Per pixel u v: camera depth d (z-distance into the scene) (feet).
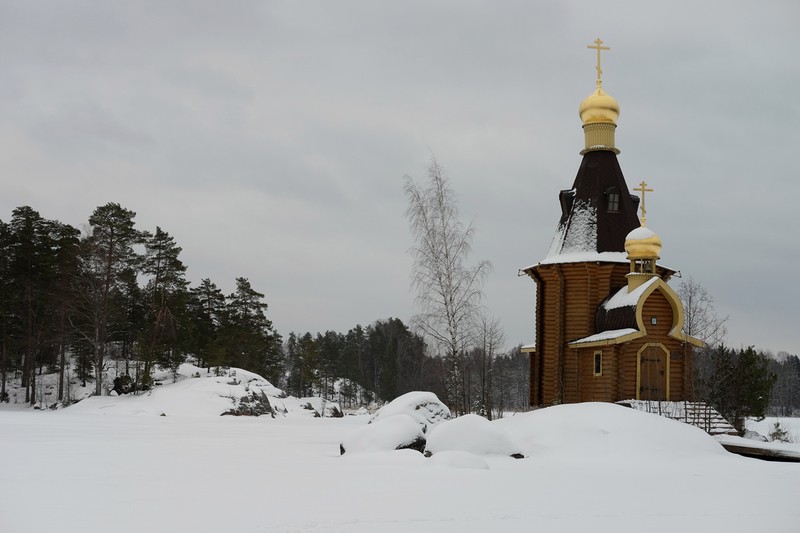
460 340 124.57
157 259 230.68
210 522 36.73
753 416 139.33
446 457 63.77
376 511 40.14
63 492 46.21
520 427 80.94
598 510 41.78
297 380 375.25
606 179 132.46
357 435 74.79
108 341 235.40
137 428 117.50
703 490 51.06
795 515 41.04
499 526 36.70
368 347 404.98
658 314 115.03
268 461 67.00
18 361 263.29
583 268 126.00
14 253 233.76
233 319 262.88
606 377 114.93
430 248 123.85
